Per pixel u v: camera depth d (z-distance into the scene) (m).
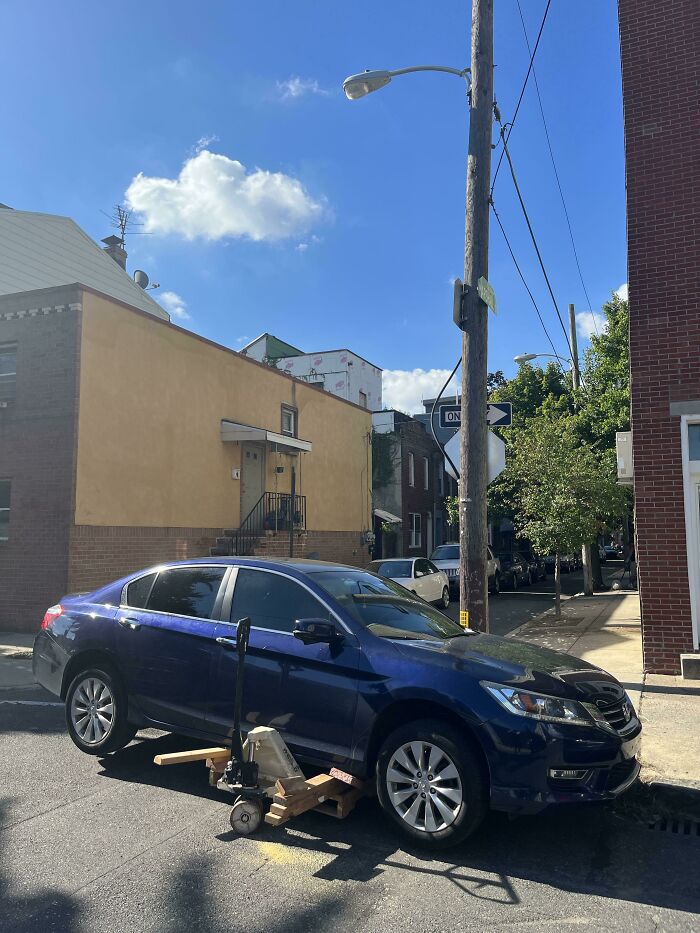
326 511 22.22
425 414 37.69
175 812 4.75
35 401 13.12
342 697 4.55
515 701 4.15
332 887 3.73
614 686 4.71
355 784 4.45
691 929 3.38
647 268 9.12
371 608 5.18
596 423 22.17
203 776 5.50
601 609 16.88
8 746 6.31
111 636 5.74
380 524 28.14
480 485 7.18
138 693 5.52
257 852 4.14
